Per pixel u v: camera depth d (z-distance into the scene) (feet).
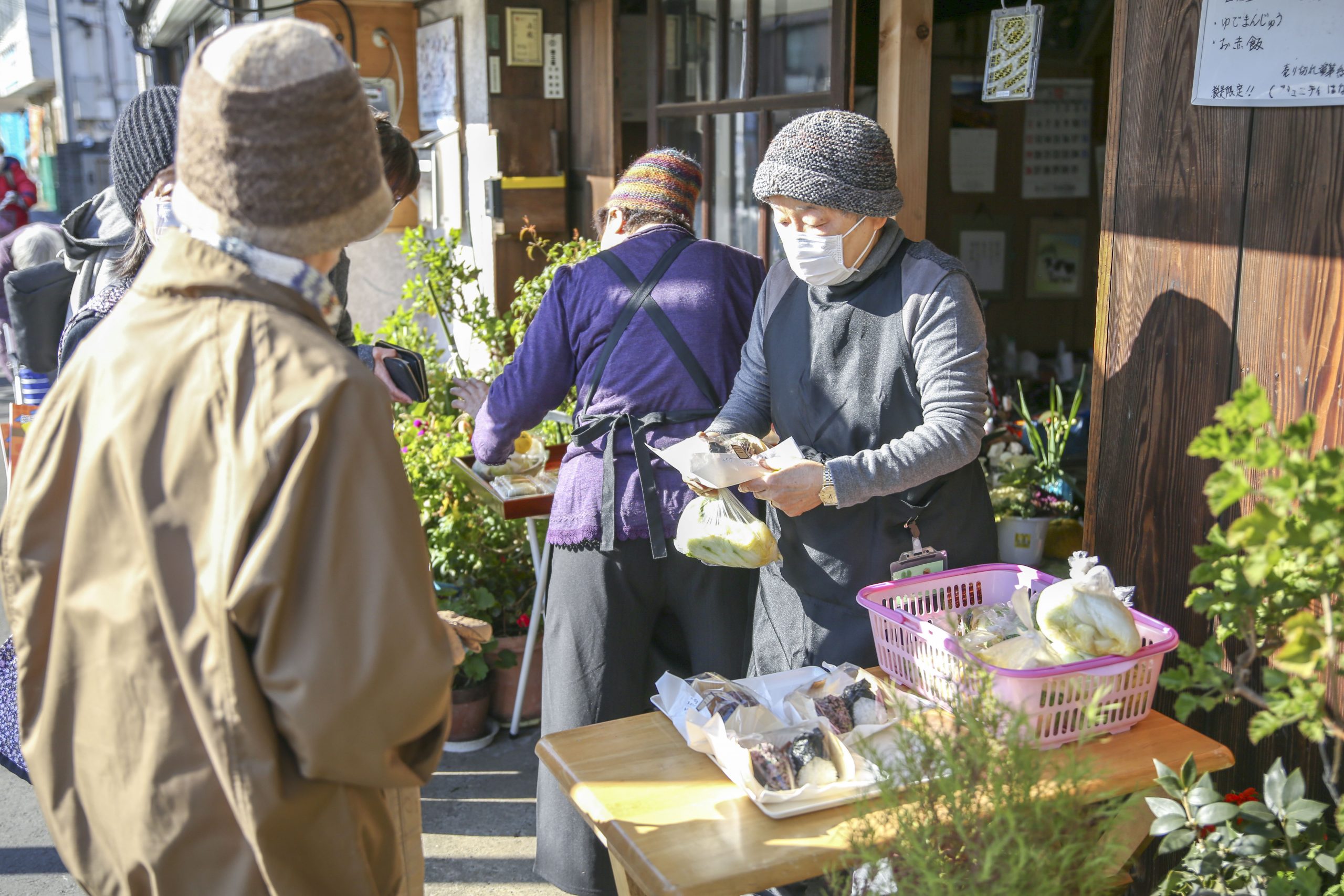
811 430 6.82
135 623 3.73
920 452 6.04
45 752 4.05
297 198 3.70
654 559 7.57
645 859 4.47
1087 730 4.80
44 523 3.97
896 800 4.37
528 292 13.00
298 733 3.59
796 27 10.91
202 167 3.72
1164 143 6.55
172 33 26.81
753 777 4.91
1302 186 5.73
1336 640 4.16
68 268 8.39
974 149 17.01
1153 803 4.88
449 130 17.42
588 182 16.47
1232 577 4.38
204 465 3.66
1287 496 3.67
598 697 7.73
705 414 7.59
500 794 10.07
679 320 7.57
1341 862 4.68
